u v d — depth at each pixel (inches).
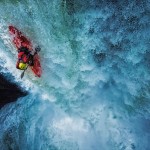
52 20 384.2
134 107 413.1
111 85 423.5
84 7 377.7
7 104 440.1
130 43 390.3
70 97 431.5
